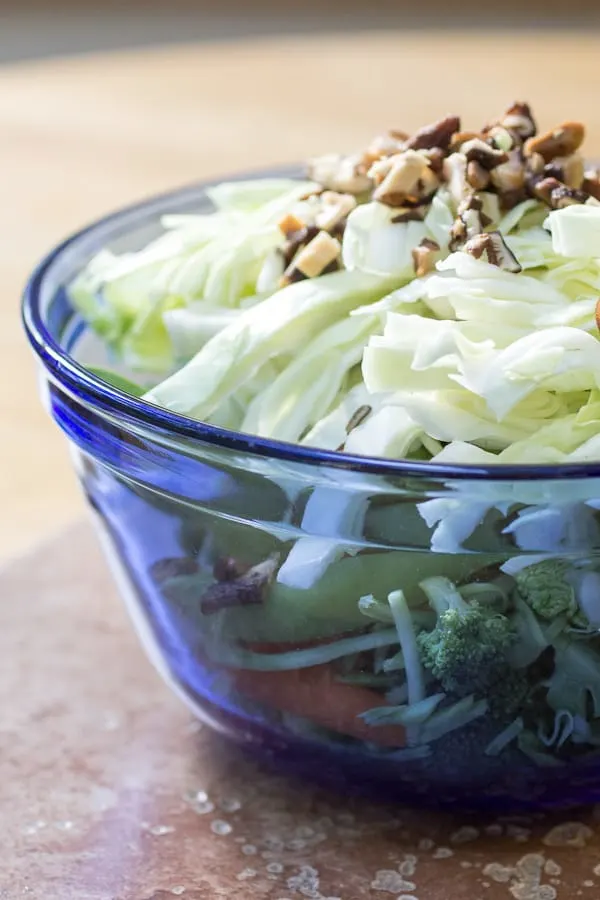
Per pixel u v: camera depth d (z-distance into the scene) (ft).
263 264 1.64
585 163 1.75
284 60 3.41
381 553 1.42
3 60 5.35
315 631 1.46
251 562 1.46
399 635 1.44
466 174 1.60
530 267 1.54
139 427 1.43
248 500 1.42
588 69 3.18
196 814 1.59
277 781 1.62
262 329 1.54
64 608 1.83
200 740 1.67
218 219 1.72
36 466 2.01
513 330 1.49
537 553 1.40
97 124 3.01
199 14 6.00
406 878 1.51
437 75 3.20
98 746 1.66
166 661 1.60
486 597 1.43
